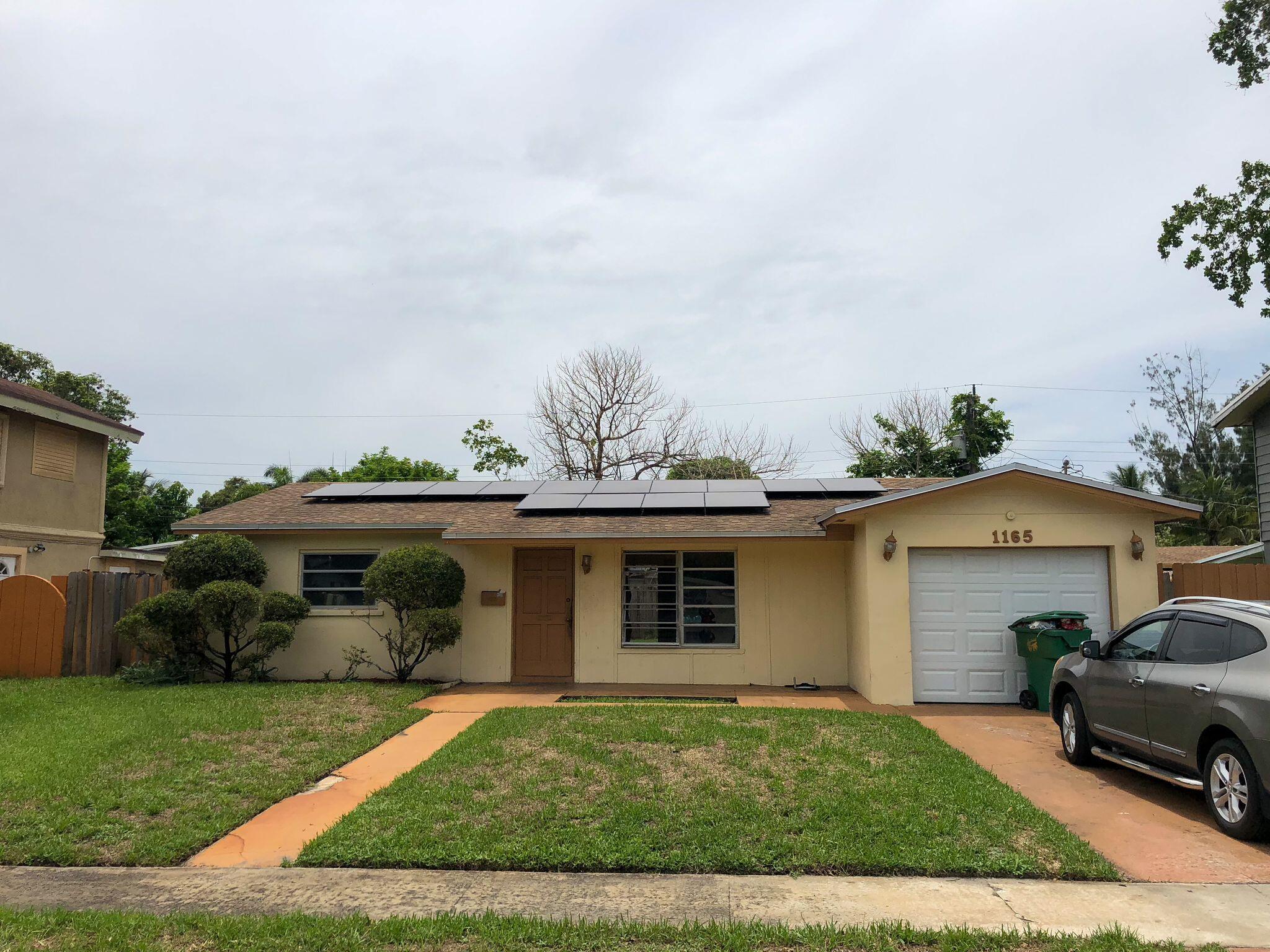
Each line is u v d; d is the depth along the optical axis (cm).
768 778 784
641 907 534
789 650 1395
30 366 3161
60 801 730
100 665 1465
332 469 3938
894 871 591
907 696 1191
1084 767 855
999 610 1206
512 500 1641
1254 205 1508
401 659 1398
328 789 796
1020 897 546
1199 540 3266
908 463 3516
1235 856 613
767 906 535
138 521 3288
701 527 1366
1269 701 605
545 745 905
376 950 469
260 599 1367
